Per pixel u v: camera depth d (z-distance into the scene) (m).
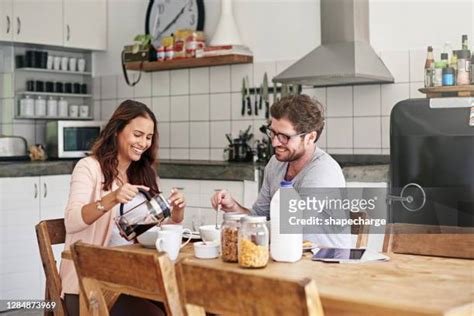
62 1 5.23
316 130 2.21
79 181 2.46
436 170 3.06
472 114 3.00
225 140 4.86
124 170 2.62
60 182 4.53
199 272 1.41
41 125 5.42
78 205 2.35
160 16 5.16
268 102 4.62
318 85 4.30
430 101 3.09
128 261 1.57
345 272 1.72
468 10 3.83
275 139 2.20
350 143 4.25
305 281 1.23
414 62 4.01
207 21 4.93
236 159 4.59
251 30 4.70
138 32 5.38
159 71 5.24
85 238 2.42
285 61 4.53
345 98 4.27
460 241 2.02
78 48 5.39
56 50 5.51
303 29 4.45
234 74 4.79
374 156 4.13
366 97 4.18
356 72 3.76
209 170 4.18
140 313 2.26
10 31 4.91
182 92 5.11
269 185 2.46
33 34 5.04
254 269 1.76
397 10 4.07
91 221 2.28
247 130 4.67
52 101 5.32
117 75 5.53
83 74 5.69
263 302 1.29
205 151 4.98
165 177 4.39
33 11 5.04
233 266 1.83
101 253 1.64
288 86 4.50
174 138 5.16
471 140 2.99
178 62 4.80
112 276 1.62
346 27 4.02
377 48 4.14
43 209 4.43
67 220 2.34
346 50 3.93
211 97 4.93
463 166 3.00
